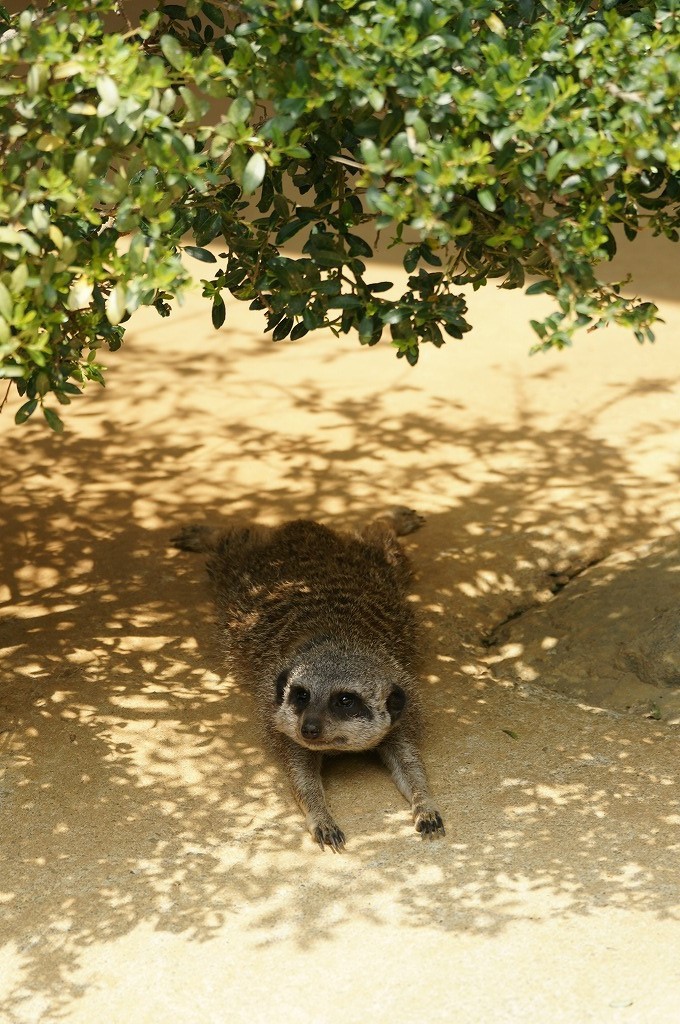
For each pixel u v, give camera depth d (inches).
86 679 45.7
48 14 34.2
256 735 44.1
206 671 46.4
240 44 33.4
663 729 43.8
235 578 48.4
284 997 37.2
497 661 46.9
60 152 33.3
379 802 42.3
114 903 39.3
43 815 41.4
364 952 38.0
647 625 46.0
